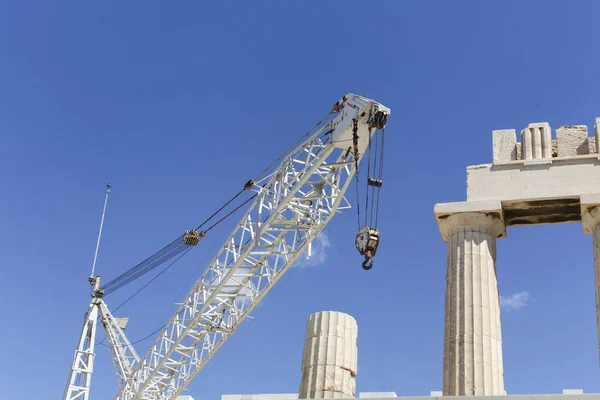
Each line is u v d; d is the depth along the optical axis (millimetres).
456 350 27391
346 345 32438
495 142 31266
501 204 29812
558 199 29453
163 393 61906
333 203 48094
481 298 28188
